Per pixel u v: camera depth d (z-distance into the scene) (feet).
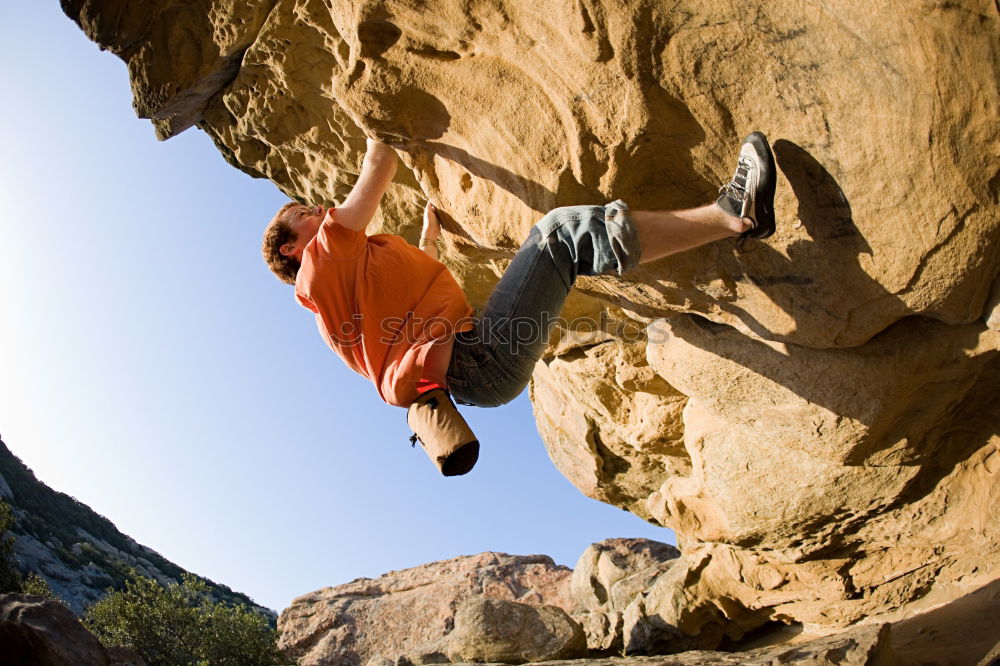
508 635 26.63
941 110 8.07
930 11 7.70
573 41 9.00
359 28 9.86
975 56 7.76
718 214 8.78
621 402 24.07
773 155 9.24
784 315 11.21
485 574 46.52
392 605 46.37
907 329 11.93
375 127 10.69
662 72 8.96
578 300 19.45
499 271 14.52
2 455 95.76
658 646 25.67
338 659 43.32
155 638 41.91
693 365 14.06
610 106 9.34
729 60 8.71
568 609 41.91
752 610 24.18
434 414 8.92
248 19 13.60
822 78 8.46
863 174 8.86
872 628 13.74
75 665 12.18
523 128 10.03
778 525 18.31
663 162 9.82
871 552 19.01
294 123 15.61
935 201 8.70
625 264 8.77
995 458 15.85
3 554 40.98
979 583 17.31
